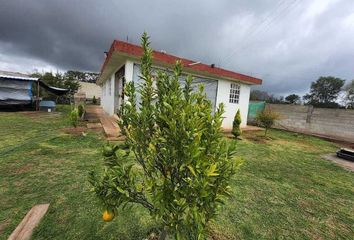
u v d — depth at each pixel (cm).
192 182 113
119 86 1054
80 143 569
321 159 639
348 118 1066
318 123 1202
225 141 143
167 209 122
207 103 160
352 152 656
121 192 127
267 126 1008
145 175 152
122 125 156
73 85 3097
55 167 387
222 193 131
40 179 333
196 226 120
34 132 696
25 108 1534
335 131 1119
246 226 251
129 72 753
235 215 273
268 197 337
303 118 1284
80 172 369
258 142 841
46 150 490
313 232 254
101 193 133
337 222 281
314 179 445
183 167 118
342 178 468
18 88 1417
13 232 207
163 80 161
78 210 253
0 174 345
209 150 134
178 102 132
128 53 692
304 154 692
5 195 280
